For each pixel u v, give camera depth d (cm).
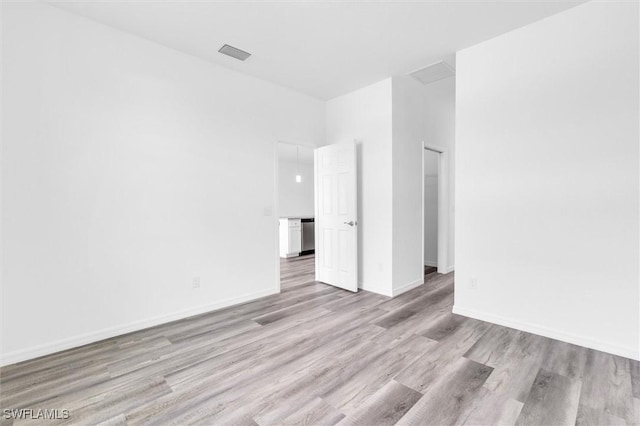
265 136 364
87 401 171
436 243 532
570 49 230
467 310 293
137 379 193
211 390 181
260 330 267
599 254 221
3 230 211
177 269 295
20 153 217
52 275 230
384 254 369
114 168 258
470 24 249
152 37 271
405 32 262
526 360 209
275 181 373
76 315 240
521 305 259
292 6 227
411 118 389
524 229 255
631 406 161
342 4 224
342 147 392
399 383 185
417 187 403
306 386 183
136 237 270
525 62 251
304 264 567
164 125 285
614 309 216
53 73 229
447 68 335
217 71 321
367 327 271
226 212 329
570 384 181
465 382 185
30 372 202
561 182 236
